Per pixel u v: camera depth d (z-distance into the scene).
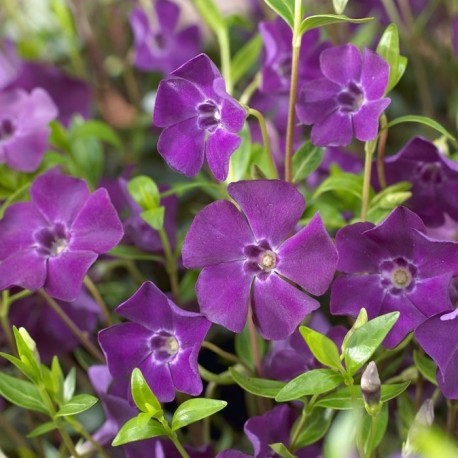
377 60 0.33
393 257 0.33
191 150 0.33
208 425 0.38
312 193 0.39
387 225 0.32
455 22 0.46
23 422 0.40
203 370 0.35
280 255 0.33
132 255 0.38
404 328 0.32
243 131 0.36
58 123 0.43
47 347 0.39
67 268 0.34
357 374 0.34
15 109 0.41
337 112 0.34
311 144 0.36
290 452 0.33
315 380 0.32
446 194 0.36
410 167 0.36
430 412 0.32
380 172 0.36
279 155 0.41
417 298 0.33
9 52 0.47
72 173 0.42
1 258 0.35
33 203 0.35
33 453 0.38
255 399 0.38
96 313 0.39
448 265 0.32
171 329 0.33
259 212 0.33
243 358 0.36
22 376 0.38
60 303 0.38
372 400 0.31
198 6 0.41
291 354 0.34
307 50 0.39
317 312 0.36
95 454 0.36
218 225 0.33
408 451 0.32
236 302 0.33
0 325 0.39
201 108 0.33
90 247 0.34
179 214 0.45
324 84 0.34
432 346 0.31
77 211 0.35
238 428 0.40
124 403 0.34
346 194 0.38
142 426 0.32
